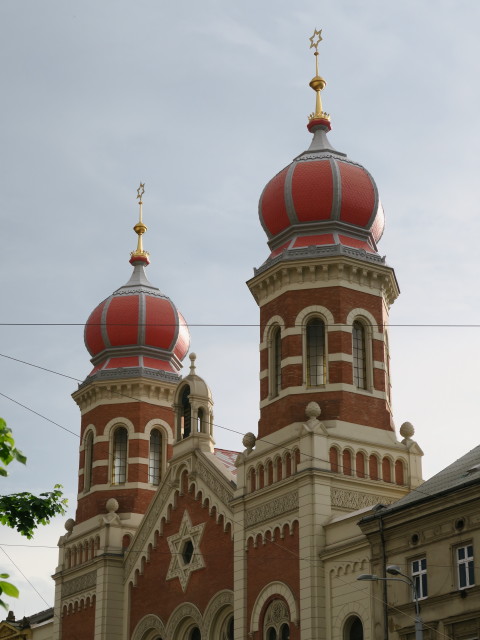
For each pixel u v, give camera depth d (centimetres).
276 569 4594
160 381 6412
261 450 4884
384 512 4047
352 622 4225
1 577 1595
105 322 6550
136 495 6128
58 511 2405
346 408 4806
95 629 5703
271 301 5128
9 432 1809
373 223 5259
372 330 5041
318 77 5681
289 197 5197
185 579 5266
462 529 3712
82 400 6525
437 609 3728
